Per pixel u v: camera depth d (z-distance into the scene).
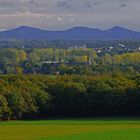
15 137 142.62
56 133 153.88
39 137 142.00
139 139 134.00
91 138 137.50
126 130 160.50
